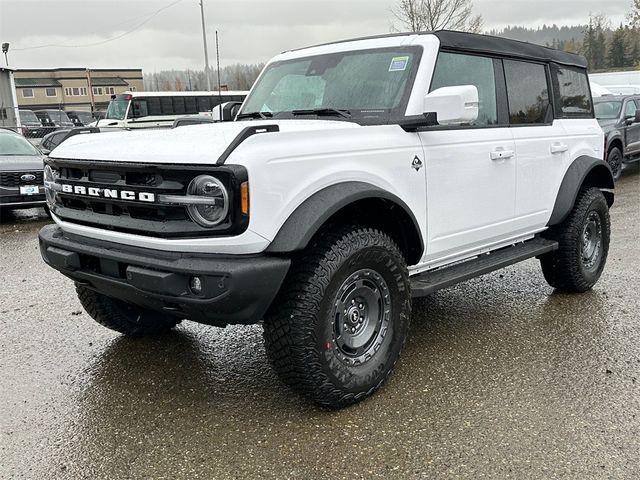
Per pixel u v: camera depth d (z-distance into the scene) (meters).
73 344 4.49
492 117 4.43
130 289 3.19
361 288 3.36
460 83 4.14
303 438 3.11
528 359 4.00
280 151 2.97
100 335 4.67
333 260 3.15
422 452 2.95
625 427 3.12
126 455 3.01
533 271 6.21
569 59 5.41
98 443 3.12
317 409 3.40
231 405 3.49
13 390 3.74
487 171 4.25
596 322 4.67
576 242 5.12
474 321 4.76
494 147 4.29
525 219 4.70
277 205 2.96
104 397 3.63
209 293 2.88
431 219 3.85
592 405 3.36
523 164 4.59
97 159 3.31
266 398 3.56
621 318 4.75
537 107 4.91
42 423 3.33
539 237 5.24
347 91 4.07
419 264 3.91
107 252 3.25
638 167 16.17
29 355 4.29
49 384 3.82
